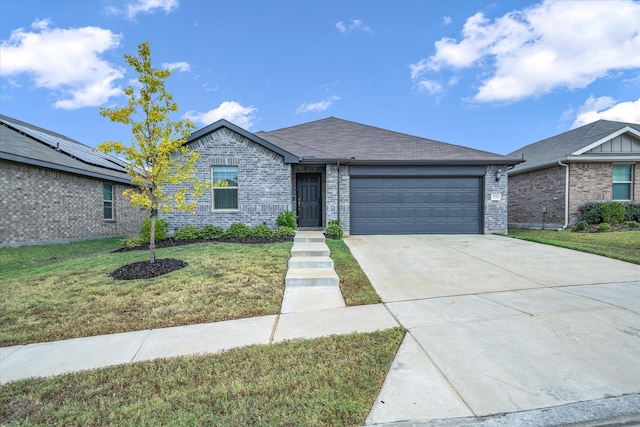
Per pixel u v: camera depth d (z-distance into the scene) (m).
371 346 3.43
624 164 13.08
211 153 10.63
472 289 5.45
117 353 3.48
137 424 2.31
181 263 6.80
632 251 8.20
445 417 2.31
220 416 2.36
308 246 8.45
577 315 4.12
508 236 11.14
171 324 4.26
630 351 3.20
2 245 9.51
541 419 2.28
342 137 13.74
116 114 5.98
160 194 6.63
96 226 13.27
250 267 6.55
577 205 12.98
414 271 6.63
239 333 3.91
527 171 15.11
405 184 11.72
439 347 3.37
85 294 5.26
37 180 10.66
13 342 3.83
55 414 2.46
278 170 10.84
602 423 2.27
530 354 3.18
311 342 3.57
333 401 2.51
